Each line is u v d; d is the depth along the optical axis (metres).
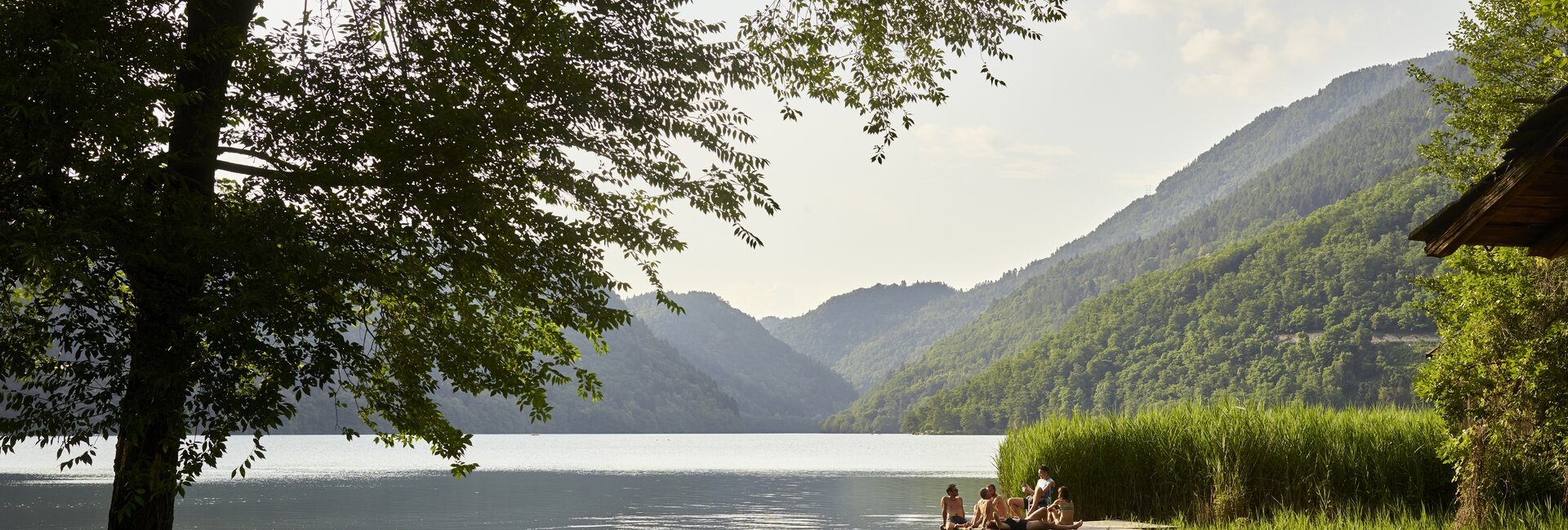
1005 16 12.84
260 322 9.20
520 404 11.74
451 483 51.62
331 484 49.91
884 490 47.16
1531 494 18.23
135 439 8.86
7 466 60.84
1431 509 21.03
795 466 77.06
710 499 41.38
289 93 9.59
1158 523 22.41
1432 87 20.53
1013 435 27.70
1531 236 6.54
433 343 11.39
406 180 9.59
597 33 10.60
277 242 8.98
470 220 9.96
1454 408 15.36
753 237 11.57
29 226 7.78
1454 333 16.08
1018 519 21.62
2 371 8.73
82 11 8.45
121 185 8.60
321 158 9.76
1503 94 18.97
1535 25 18.56
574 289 11.05
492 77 10.05
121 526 10.01
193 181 9.70
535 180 11.59
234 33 9.55
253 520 31.25
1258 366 187.75
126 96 8.40
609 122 10.81
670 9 11.15
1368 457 22.05
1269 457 22.44
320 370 9.27
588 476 60.84
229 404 8.94
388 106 9.59
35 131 7.95
